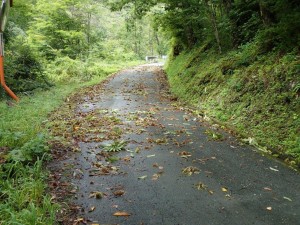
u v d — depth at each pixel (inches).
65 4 988.6
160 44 1791.3
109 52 1294.3
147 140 268.4
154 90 563.5
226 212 154.3
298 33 309.9
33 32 935.7
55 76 728.3
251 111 299.0
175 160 223.5
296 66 282.4
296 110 255.9
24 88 506.6
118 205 162.4
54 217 145.1
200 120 335.9
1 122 289.9
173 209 157.8
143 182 188.9
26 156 202.5
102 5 1334.9
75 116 356.8
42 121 314.5
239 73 368.2
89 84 643.5
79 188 181.0
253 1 406.9
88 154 235.9
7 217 139.0
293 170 203.2
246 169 206.1
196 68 530.6
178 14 584.4
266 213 152.7
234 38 460.8
